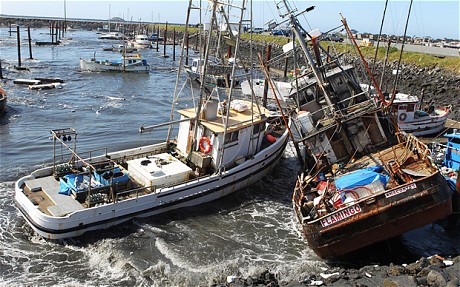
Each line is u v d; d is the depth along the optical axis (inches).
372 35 3836.1
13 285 544.7
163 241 659.4
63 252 619.2
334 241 588.7
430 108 1320.1
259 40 3595.0
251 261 621.6
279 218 763.4
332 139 793.6
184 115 836.0
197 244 663.1
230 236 692.7
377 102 813.9
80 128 1326.3
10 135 1212.5
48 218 616.7
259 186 891.4
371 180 621.6
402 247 657.0
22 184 714.2
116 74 2509.8
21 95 1775.3
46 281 557.3
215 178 782.5
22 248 626.8
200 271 589.9
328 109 832.9
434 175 587.8
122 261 603.8
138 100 1806.1
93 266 595.2
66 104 1660.9
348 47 2780.5
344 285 521.7
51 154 1063.6
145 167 762.2
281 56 965.8
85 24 7696.9
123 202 674.8
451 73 2116.1
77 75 2386.8
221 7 808.3
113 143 1179.3
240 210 785.6
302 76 905.5
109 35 5649.6
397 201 578.6
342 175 697.0
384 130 803.4
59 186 711.7
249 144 859.4
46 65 2672.2
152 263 606.9
